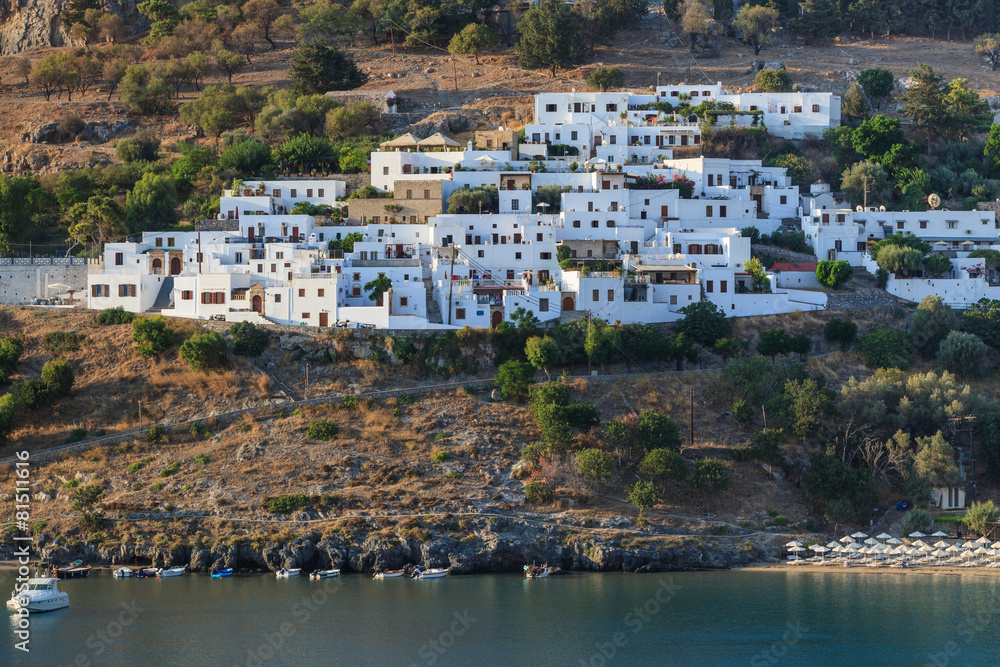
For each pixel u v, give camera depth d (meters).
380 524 125.19
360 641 102.31
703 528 129.38
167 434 141.25
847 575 123.50
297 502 128.12
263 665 97.69
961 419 140.75
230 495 130.38
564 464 133.50
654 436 135.50
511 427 140.25
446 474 132.38
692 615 109.44
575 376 151.38
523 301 157.12
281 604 112.00
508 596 114.25
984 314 164.38
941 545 128.75
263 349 151.88
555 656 99.56
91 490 129.38
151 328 152.25
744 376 148.38
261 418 142.75
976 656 99.00
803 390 143.00
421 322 153.50
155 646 101.44
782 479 138.25
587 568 123.88
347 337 151.50
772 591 117.31
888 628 105.94
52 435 142.38
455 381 150.00
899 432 139.38
